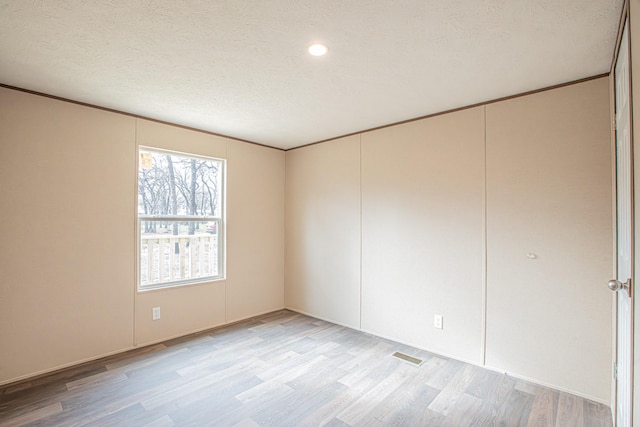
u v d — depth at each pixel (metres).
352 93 2.67
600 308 2.28
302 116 3.26
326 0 1.54
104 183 3.01
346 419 2.11
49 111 2.72
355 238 3.81
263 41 1.91
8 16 1.66
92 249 2.94
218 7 1.60
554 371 2.46
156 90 2.63
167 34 1.84
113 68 2.25
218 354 3.09
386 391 2.44
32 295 2.63
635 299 1.31
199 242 3.79
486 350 2.79
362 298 3.73
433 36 1.85
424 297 3.20
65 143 2.80
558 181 2.46
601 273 2.28
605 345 2.26
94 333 2.95
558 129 2.46
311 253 4.31
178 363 2.89
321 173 4.20
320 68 2.24
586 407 2.22
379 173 3.59
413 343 3.28
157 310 3.37
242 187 4.15
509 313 2.67
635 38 1.26
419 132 3.26
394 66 2.21
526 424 2.05
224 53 2.05
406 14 1.65
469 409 2.21
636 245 1.29
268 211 4.45
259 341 3.41
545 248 2.51
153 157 3.43
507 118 2.71
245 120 3.38
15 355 2.55
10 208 2.54
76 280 2.85
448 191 3.04
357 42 1.91
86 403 2.26
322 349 3.21
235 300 4.07
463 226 2.94
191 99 2.82
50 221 2.72
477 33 1.82
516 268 2.64
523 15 1.65
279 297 4.61
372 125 3.54
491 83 2.46
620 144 1.86
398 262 3.41
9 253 2.54
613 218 2.19
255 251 4.30
